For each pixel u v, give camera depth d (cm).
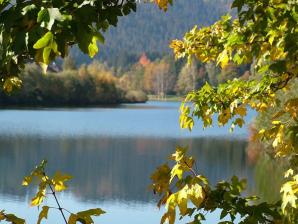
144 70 14925
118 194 2069
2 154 3142
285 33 313
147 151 3409
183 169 248
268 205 271
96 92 10019
